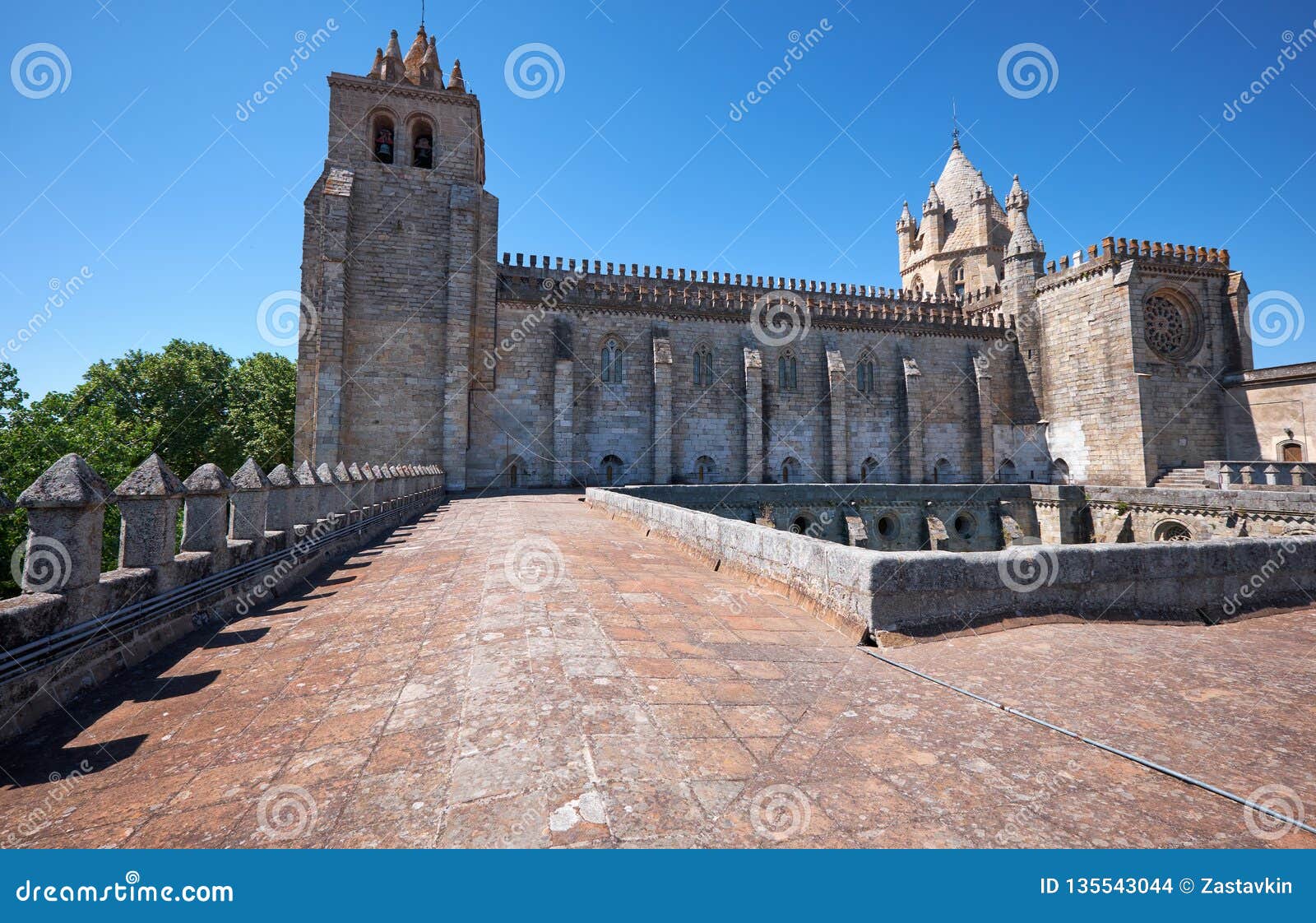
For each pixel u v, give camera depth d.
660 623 6.41
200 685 5.38
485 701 4.13
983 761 3.62
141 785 3.57
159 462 7.06
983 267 53.88
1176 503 31.38
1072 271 42.97
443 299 35.16
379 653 5.71
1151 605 7.59
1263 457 38.38
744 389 42.12
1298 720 4.39
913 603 6.42
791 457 43.41
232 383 47.19
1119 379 39.72
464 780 3.11
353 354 33.72
